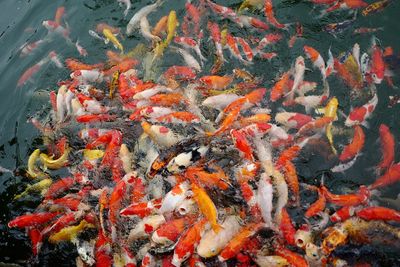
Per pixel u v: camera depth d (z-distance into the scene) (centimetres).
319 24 873
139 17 918
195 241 718
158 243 730
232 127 789
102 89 863
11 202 798
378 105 798
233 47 859
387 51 831
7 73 920
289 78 829
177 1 939
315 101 808
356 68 819
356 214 729
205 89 834
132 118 819
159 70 868
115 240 747
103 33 916
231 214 739
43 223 770
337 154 775
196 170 762
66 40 930
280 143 782
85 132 821
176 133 800
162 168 770
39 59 919
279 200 740
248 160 767
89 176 794
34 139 844
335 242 714
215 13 904
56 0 988
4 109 885
